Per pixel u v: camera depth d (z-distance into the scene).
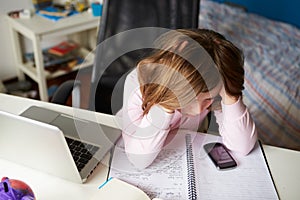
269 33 2.41
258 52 2.12
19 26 2.34
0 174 0.93
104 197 0.85
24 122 0.82
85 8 2.55
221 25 2.44
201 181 0.94
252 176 0.97
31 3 2.58
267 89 1.82
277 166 1.01
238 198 0.90
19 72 2.68
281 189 0.94
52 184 0.91
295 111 1.77
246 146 1.03
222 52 0.90
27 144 0.88
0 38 2.56
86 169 0.93
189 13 1.42
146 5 1.41
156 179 0.94
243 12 2.72
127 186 0.88
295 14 2.69
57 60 2.61
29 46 2.71
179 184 0.93
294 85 1.85
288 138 1.76
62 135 0.79
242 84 0.99
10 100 1.22
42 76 2.41
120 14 1.42
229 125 1.04
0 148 0.96
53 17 2.38
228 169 0.98
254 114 1.75
